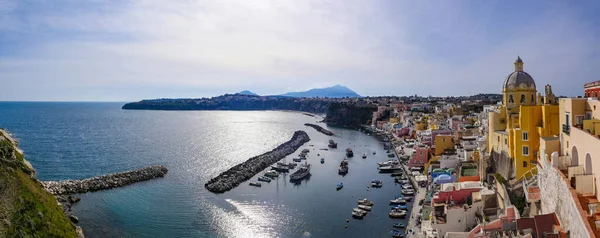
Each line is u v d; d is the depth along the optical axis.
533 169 65.19
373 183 127.62
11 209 57.97
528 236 44.78
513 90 81.25
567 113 52.22
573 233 38.59
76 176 142.62
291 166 158.75
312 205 107.44
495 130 83.56
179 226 92.00
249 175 141.25
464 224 70.50
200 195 117.12
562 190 43.41
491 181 78.69
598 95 56.91
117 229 90.12
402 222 91.56
